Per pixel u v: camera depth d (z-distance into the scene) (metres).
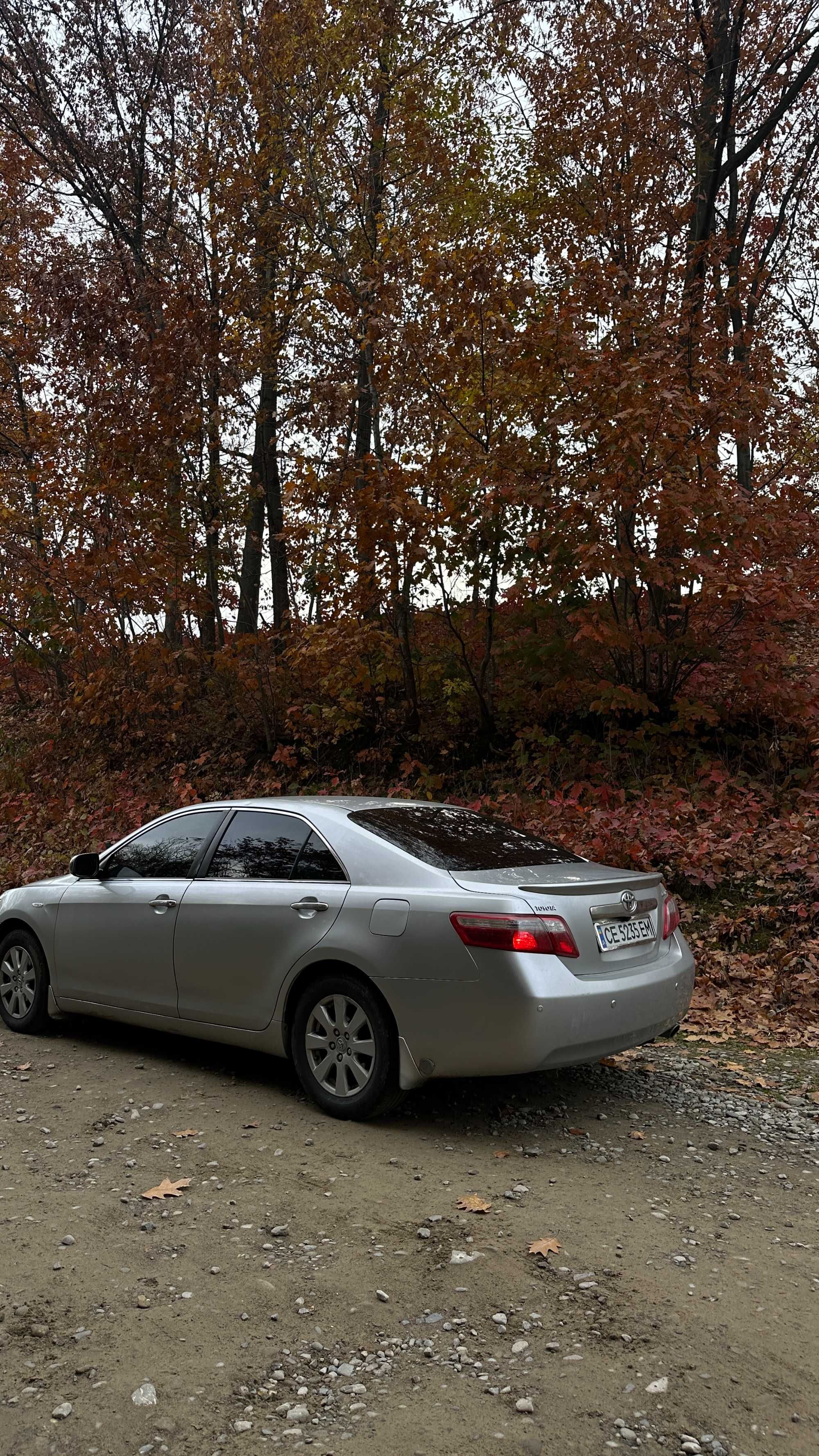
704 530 10.20
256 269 15.25
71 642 15.33
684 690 11.88
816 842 8.68
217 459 14.76
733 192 18.80
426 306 11.62
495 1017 4.25
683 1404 2.62
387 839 4.98
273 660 14.12
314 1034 4.88
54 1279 3.27
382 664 12.91
